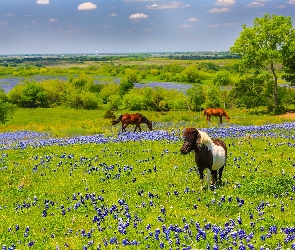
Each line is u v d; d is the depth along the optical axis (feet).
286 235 28.78
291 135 89.56
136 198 42.39
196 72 404.16
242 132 97.76
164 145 76.18
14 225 36.11
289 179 45.24
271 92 206.49
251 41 187.83
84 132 124.88
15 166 62.28
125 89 281.95
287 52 186.19
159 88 246.68
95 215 37.11
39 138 109.70
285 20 186.50
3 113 159.12
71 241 30.60
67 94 249.75
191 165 58.39
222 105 217.56
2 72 524.93
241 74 201.46
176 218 35.19
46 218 37.58
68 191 48.11
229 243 27.99
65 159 66.39
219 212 36.99
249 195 42.34
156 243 28.91
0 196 47.67
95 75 475.72
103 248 28.37
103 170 56.44
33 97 250.57
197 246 27.78
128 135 93.45
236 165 56.44
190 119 163.53
